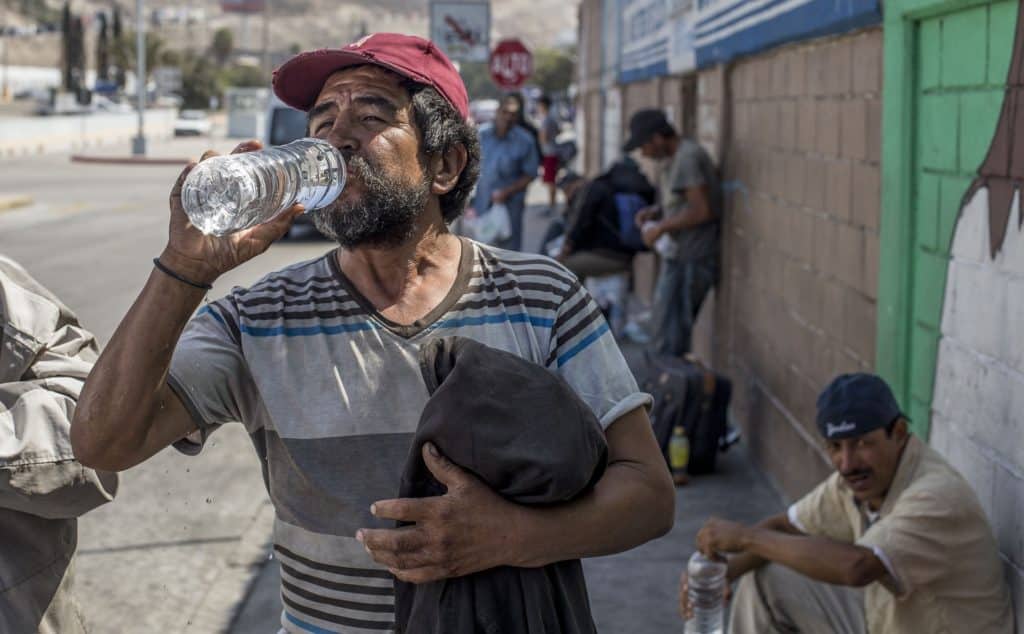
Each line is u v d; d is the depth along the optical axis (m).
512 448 1.76
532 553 1.77
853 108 4.70
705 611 3.80
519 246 11.02
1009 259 3.17
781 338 6.00
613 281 9.37
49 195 24.83
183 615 4.65
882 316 4.21
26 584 2.37
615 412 2.00
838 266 4.92
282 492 2.04
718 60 7.38
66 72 78.75
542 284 2.07
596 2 18.19
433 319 2.02
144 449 1.88
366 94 1.99
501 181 10.82
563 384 1.85
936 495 3.26
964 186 3.51
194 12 164.25
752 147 6.71
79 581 4.94
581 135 23.48
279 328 2.01
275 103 18.16
